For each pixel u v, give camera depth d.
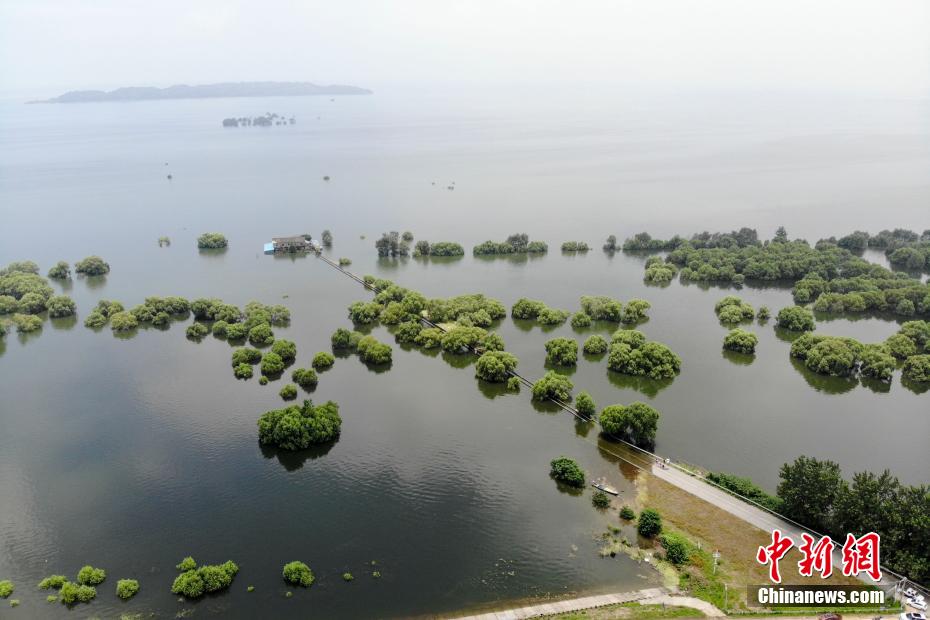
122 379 172.00
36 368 179.50
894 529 93.69
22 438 141.88
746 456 133.62
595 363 180.88
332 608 92.94
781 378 172.00
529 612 90.25
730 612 87.94
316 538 108.19
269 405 156.38
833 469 103.69
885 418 150.88
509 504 116.56
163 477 126.56
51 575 100.44
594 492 119.06
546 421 147.75
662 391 163.75
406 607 92.75
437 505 116.75
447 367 179.50
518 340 198.38
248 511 115.75
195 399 159.75
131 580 97.44
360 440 139.88
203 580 96.44
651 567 99.00
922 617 83.31
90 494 121.44
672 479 122.06
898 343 180.00
